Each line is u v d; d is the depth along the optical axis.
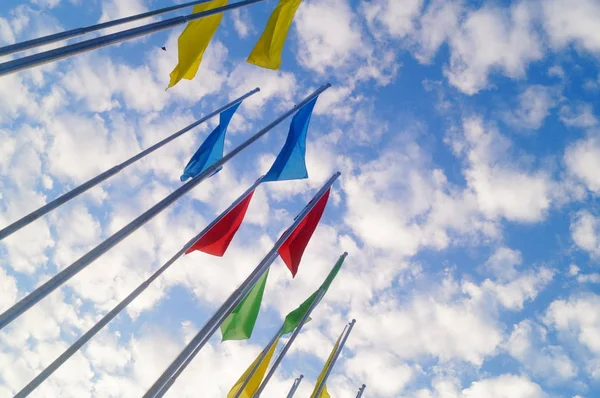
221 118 13.53
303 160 11.06
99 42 6.27
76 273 6.16
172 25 7.31
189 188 8.03
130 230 6.86
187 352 7.45
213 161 12.84
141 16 7.68
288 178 10.71
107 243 6.54
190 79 9.23
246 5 8.79
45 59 5.70
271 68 9.01
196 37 8.83
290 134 11.41
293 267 11.09
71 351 9.57
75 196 8.92
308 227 11.52
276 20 9.20
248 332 11.34
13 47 5.89
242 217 11.73
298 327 12.97
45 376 9.13
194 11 9.65
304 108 11.66
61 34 6.57
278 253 11.22
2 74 5.27
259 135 10.30
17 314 5.54
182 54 8.59
